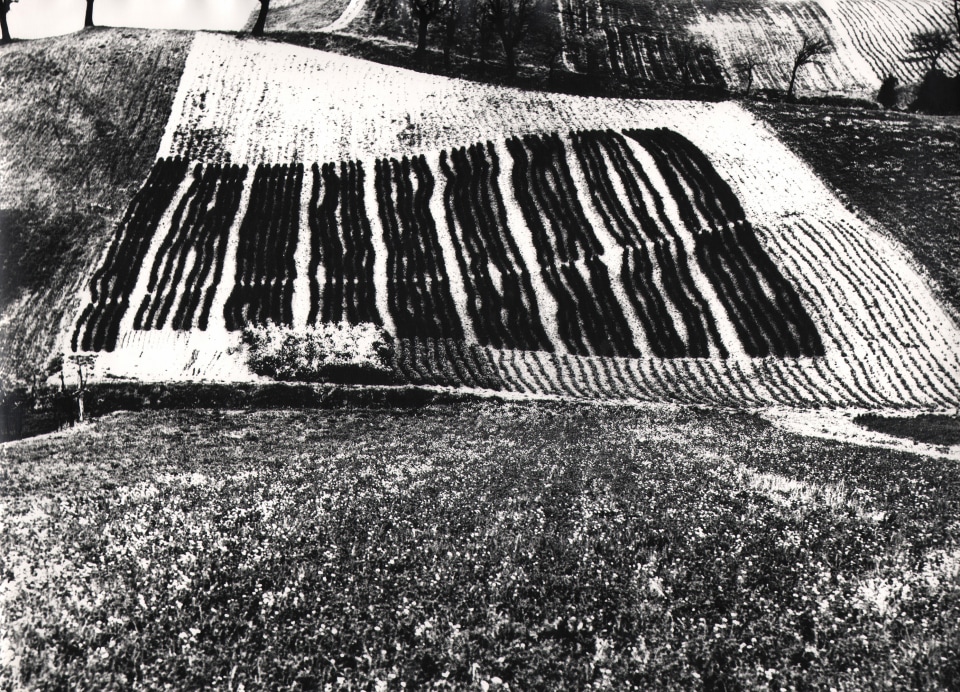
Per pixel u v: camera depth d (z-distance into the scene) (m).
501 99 75.56
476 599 11.53
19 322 45.66
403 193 60.34
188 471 21.97
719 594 11.91
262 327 46.00
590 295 50.56
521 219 57.44
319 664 9.84
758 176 61.84
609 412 37.47
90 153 64.12
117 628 10.48
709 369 45.22
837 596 11.80
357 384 41.38
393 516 15.49
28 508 17.02
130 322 46.00
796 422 35.91
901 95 91.88
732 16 114.19
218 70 78.25
